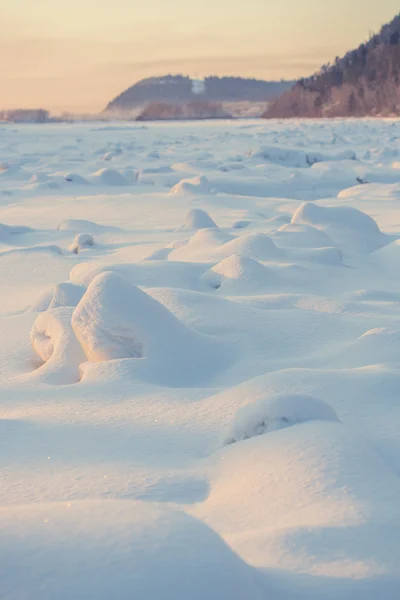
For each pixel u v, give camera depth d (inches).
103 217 520.7
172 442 104.3
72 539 49.2
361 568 60.1
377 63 4611.2
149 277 254.5
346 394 117.3
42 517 52.1
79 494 84.0
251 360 155.9
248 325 178.5
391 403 113.7
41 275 307.4
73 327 162.7
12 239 423.5
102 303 159.6
